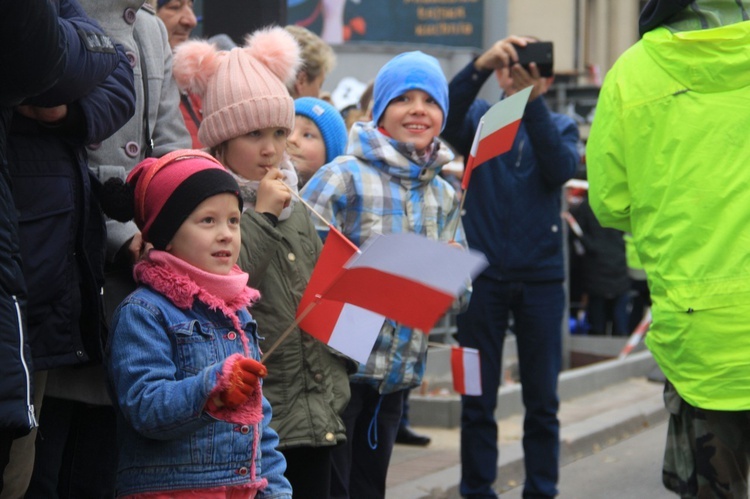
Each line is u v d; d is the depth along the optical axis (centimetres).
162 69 921
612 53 4891
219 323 754
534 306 1343
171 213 751
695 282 941
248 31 1379
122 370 720
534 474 1348
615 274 2875
